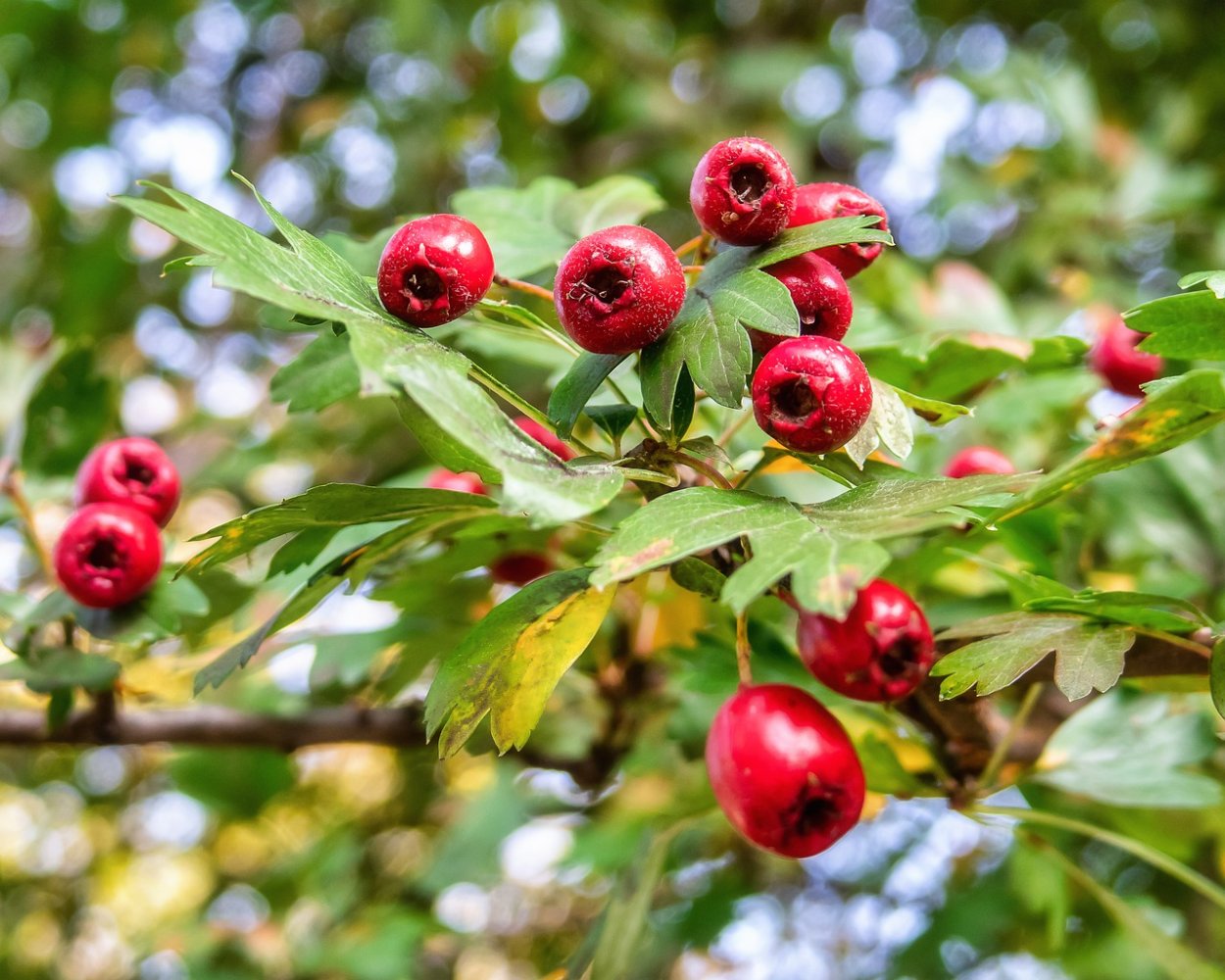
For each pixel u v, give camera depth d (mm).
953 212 418
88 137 509
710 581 179
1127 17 478
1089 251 371
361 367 163
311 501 180
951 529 217
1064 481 170
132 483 221
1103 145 391
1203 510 238
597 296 176
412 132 479
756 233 182
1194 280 177
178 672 242
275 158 498
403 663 241
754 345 182
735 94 492
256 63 512
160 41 505
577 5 487
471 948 425
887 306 288
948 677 178
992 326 282
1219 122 445
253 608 257
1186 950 221
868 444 180
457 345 232
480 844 333
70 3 490
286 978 340
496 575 236
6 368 305
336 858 366
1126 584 250
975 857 379
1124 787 219
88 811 495
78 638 233
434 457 179
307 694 268
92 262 461
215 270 162
